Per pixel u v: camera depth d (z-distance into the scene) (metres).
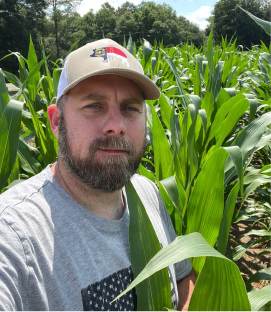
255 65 2.51
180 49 3.37
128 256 0.42
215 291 0.34
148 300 0.38
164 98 0.84
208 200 0.58
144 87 0.42
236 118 0.77
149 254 0.40
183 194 0.65
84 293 0.35
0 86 0.69
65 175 0.41
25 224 0.34
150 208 0.53
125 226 0.45
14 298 0.30
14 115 0.61
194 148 0.76
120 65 0.40
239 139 0.72
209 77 1.16
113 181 0.39
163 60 2.28
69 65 0.41
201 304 0.34
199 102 0.79
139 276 0.25
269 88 1.67
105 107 0.40
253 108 0.85
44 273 0.33
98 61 0.39
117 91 0.40
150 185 0.58
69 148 0.39
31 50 1.06
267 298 0.36
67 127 0.40
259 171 0.81
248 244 0.77
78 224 0.38
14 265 0.31
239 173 0.50
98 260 0.38
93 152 0.38
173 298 0.47
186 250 0.27
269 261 0.96
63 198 0.39
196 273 0.61
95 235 0.39
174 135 0.75
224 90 1.04
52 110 0.45
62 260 0.35
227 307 0.33
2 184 0.61
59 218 0.37
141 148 0.43
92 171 0.38
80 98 0.39
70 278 0.35
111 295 0.38
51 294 0.33
